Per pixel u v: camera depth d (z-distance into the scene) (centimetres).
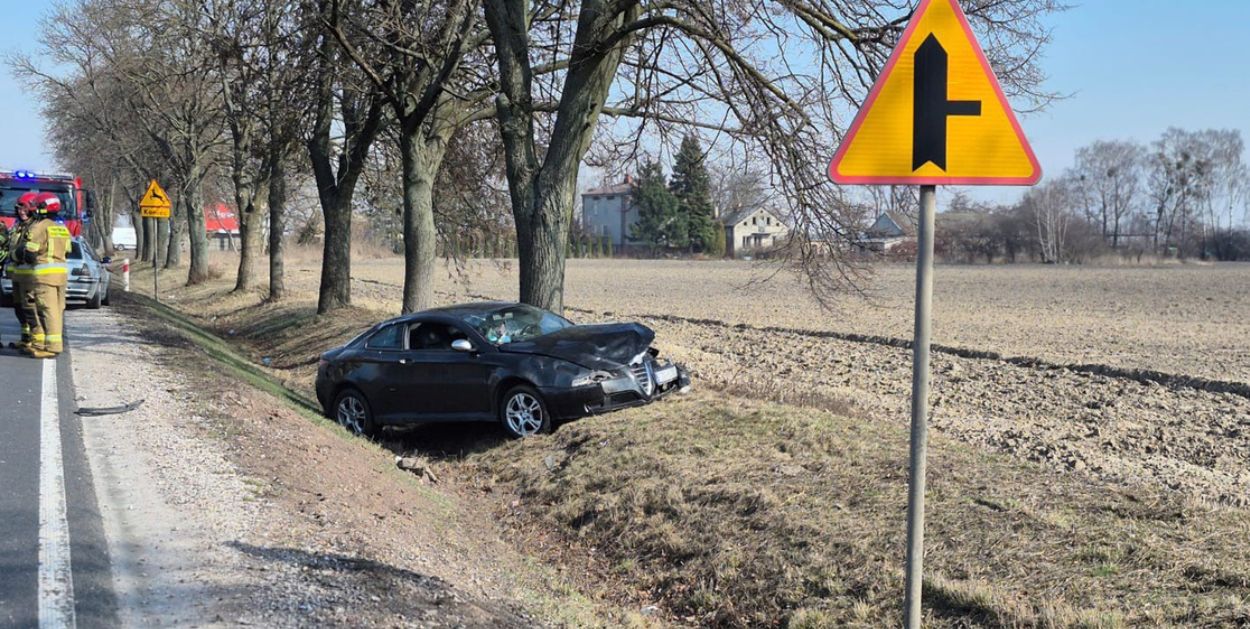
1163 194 10219
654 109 1464
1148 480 894
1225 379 1595
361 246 9019
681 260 8756
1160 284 5006
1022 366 1858
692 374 1473
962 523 683
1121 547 611
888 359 1916
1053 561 609
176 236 5400
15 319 1855
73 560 560
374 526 724
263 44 1770
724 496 816
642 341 1170
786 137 1252
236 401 1073
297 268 5928
